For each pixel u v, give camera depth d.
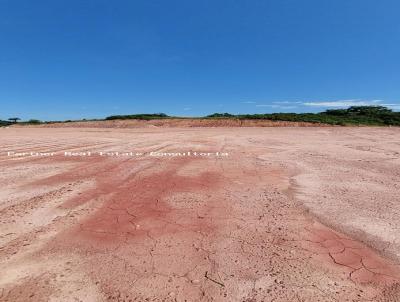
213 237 4.31
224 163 9.81
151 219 4.93
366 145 15.40
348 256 3.84
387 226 4.74
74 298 3.03
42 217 4.95
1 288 3.17
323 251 3.96
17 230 4.47
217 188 6.76
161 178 7.64
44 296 3.06
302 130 28.08
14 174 7.98
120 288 3.18
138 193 6.31
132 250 3.93
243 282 3.30
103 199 5.88
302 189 6.73
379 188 6.86
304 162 10.08
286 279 3.36
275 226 4.71
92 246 4.02
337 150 13.27
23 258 3.72
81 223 4.73
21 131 30.09
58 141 17.41
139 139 18.70
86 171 8.40
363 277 3.41
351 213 5.28
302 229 4.61
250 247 4.04
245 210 5.38
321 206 5.62
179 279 3.34
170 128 32.84
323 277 3.40
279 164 9.67
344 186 7.00
